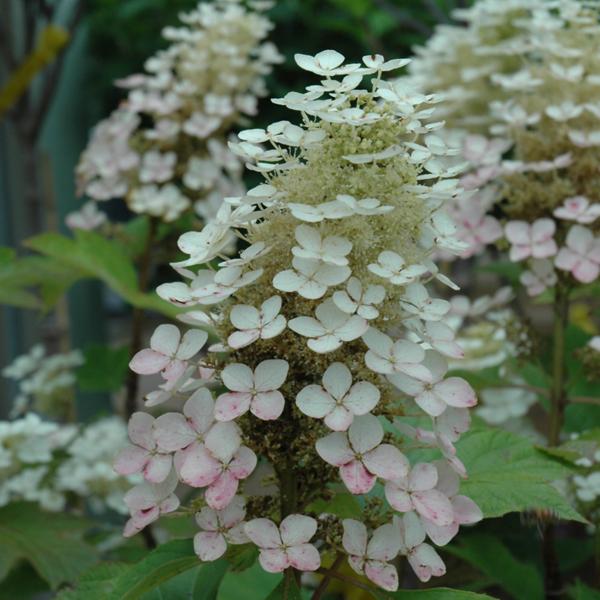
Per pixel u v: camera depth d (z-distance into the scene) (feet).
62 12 5.44
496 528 3.25
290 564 1.87
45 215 4.84
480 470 2.42
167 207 3.74
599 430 2.78
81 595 2.25
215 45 3.83
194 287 2.04
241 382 1.89
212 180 3.81
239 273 1.96
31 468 3.59
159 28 7.25
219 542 1.94
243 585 3.03
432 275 2.05
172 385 1.97
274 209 2.01
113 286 3.46
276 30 6.83
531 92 3.19
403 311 1.99
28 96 4.46
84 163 3.99
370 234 1.95
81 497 3.75
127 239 4.06
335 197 1.96
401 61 2.00
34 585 3.33
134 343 3.96
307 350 1.94
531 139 3.00
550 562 3.01
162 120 3.84
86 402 5.27
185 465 1.90
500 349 3.61
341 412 1.85
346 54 6.76
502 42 3.81
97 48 7.36
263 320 1.90
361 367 1.97
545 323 5.85
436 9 4.66
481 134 3.80
